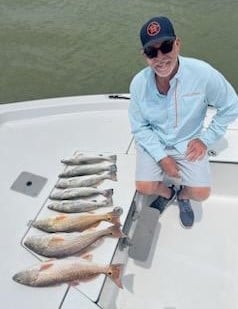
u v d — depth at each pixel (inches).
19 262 94.2
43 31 264.4
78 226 98.5
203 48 237.6
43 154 122.3
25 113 134.9
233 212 118.3
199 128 100.1
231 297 99.6
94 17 275.1
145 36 82.8
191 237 113.0
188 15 268.5
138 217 107.8
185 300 99.8
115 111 135.3
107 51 243.4
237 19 262.8
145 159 104.1
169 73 86.8
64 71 233.0
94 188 107.7
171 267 106.3
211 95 93.0
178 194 113.0
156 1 288.7
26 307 85.4
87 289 87.5
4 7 292.5
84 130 129.7
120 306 98.7
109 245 95.5
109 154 119.9
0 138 128.8
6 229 101.5
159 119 97.3
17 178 115.3
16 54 246.1
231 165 114.0
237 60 228.4
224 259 107.5
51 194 109.0
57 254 94.0
